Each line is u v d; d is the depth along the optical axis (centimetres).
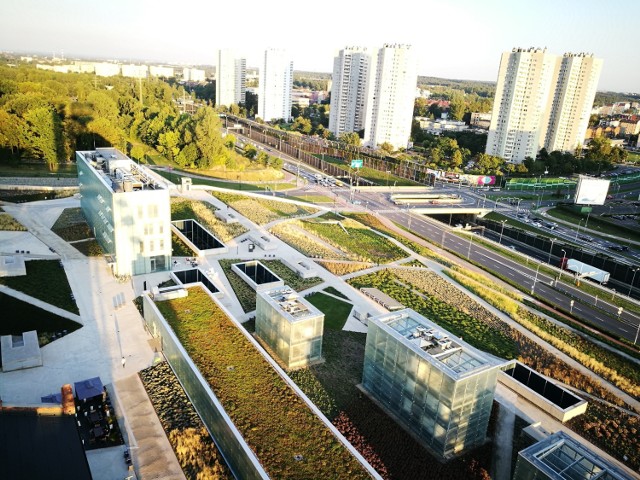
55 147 16775
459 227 17625
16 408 4584
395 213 17975
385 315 7244
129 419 6169
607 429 6881
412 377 6375
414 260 12950
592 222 19300
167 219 10200
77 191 15138
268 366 6544
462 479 5759
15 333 7756
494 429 6694
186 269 10406
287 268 11500
